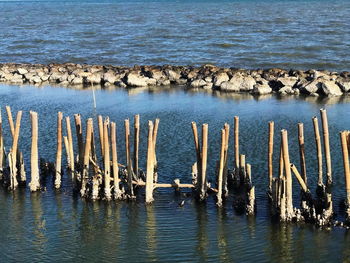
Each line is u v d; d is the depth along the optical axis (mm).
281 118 50531
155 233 29344
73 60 87750
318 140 32438
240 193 33344
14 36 120938
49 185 35000
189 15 171625
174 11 197125
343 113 51812
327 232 28891
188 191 33938
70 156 35344
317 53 86188
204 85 64688
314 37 103625
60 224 30375
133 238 28922
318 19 140250
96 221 30625
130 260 27078
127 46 100438
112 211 31594
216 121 49688
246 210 30688
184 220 30500
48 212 31641
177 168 37656
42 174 36219
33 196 33500
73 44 105562
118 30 128500
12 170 33969
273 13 167750
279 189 29453
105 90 64438
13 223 30484
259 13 169750
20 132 46250
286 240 28391
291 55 85000
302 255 27188
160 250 27844
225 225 29922
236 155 33312
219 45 96625
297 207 31547
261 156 39906
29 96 62031
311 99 57688
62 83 68688
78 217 31062
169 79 67812
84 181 32750
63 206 32281
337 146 41781
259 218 30469
